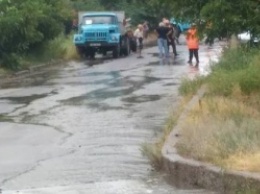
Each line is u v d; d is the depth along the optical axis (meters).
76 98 17.95
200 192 7.97
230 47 20.48
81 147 11.28
